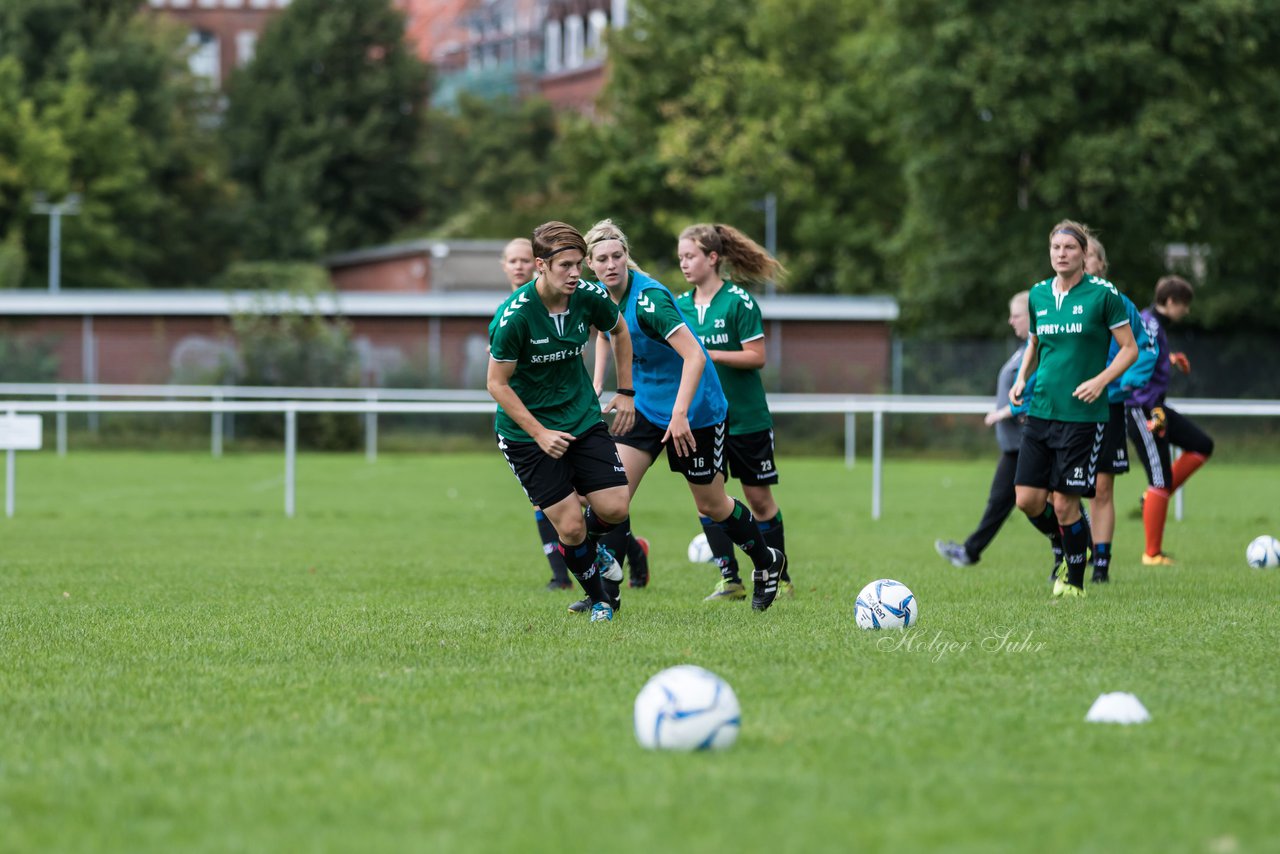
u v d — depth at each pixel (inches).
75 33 7554.1
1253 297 4566.9
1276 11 4370.1
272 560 1529.3
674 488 2915.8
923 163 4559.5
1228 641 892.0
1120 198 4389.8
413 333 4488.2
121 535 1851.6
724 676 765.9
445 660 832.9
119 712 690.2
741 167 6092.5
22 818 514.6
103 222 7121.1
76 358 4424.2
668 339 1016.2
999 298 4749.0
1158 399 1449.3
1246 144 4328.3
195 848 477.1
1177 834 483.5
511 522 2105.1
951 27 4347.9
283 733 641.6
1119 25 4318.4
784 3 6215.6
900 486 2898.6
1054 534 1333.7
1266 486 2888.8
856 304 4475.9
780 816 503.5
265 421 4158.5
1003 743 609.9
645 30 6820.9
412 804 523.5
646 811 510.0
